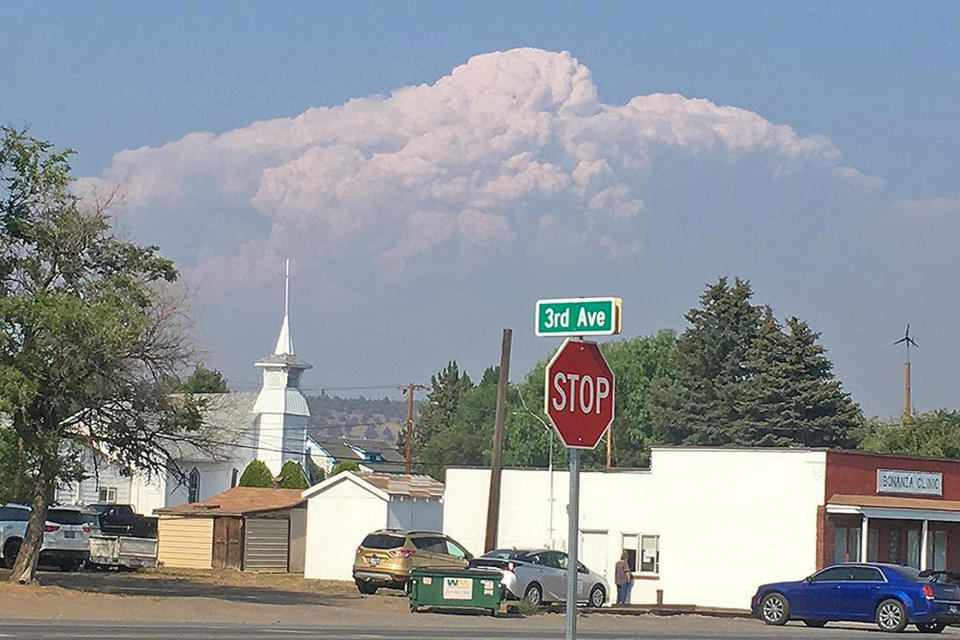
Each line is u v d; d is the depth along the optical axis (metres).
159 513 63.12
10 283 35.94
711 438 88.56
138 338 35.12
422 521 56.44
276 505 62.91
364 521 55.41
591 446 9.29
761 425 86.25
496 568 40.50
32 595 32.12
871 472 48.12
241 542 61.09
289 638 23.30
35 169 35.53
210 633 24.16
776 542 47.25
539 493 53.72
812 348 87.75
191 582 48.22
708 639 28.45
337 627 28.17
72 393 34.66
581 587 43.47
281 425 90.50
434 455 133.75
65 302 33.59
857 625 38.59
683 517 49.44
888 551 48.47
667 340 110.38
